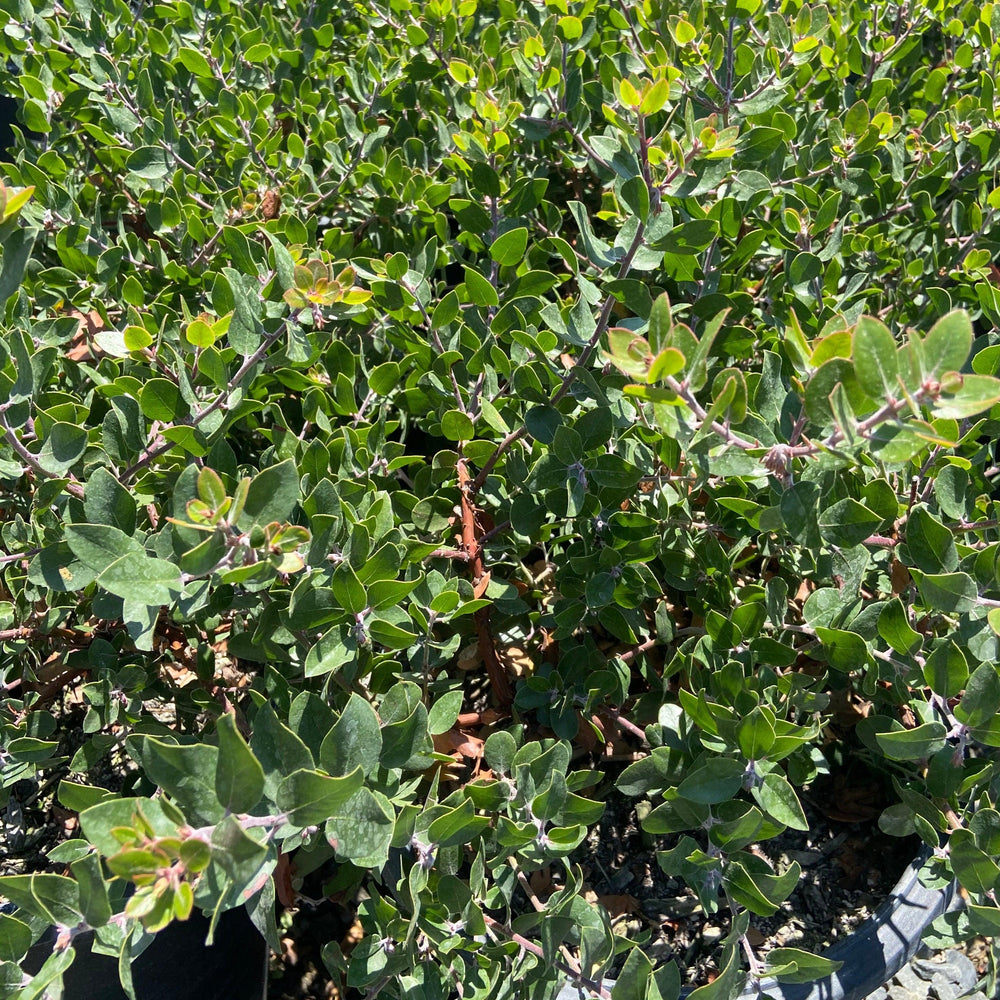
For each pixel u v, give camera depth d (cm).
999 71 271
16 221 119
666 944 224
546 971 157
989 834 151
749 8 231
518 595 202
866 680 169
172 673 246
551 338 185
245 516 126
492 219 221
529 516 192
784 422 153
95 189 276
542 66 228
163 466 182
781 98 225
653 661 247
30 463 153
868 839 238
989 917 143
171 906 98
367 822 126
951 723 158
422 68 282
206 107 299
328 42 299
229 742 101
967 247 241
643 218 158
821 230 223
